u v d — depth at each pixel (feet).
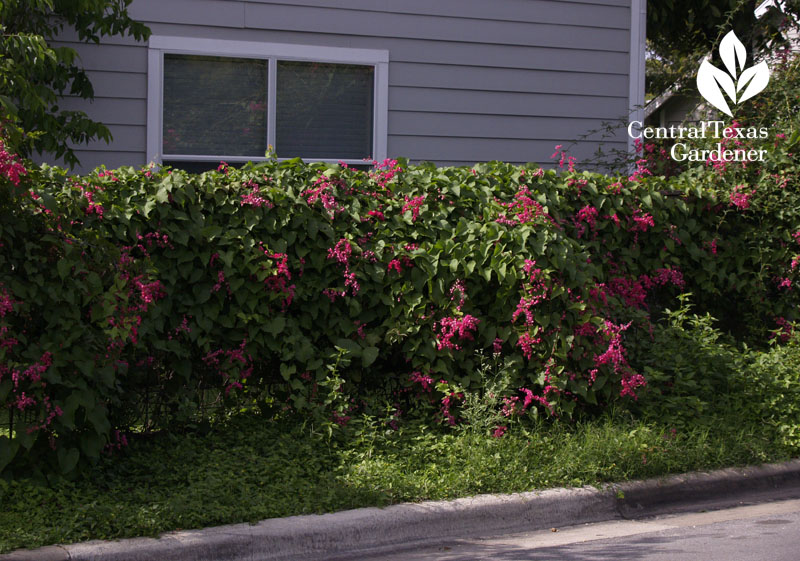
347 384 20.13
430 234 20.63
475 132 30.35
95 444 16.43
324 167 20.58
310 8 28.58
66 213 16.46
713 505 18.25
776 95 29.78
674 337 23.02
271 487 16.46
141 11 27.12
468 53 30.14
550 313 19.61
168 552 13.98
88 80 25.52
